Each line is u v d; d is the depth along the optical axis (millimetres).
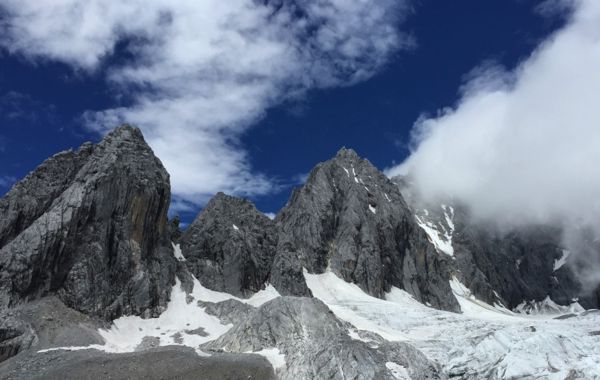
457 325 139750
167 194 150375
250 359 98312
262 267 166500
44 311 112688
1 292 113562
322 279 183250
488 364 109750
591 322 145625
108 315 120500
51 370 91000
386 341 108438
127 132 154125
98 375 89250
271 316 111312
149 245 141875
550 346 110688
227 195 184500
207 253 158625
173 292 139500
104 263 126750
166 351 100125
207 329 125250
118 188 138375
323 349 98562
